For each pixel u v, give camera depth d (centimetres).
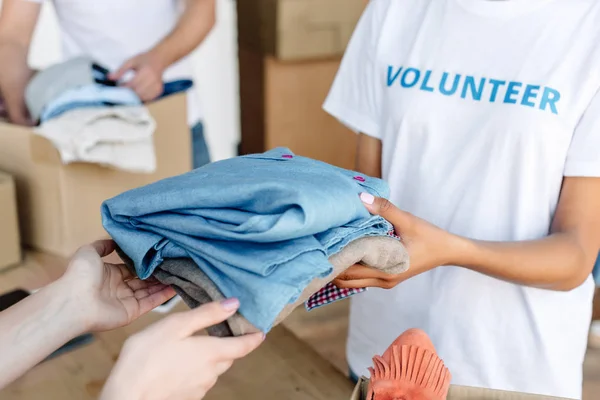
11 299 116
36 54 240
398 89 109
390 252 71
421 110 106
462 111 103
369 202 72
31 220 139
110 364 100
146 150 137
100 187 139
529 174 97
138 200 69
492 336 105
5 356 69
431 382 66
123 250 72
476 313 105
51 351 71
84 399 92
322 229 63
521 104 96
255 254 62
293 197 60
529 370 105
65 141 126
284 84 262
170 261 69
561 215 96
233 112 298
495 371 106
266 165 75
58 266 134
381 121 115
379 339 118
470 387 69
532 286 94
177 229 67
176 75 188
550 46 96
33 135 131
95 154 128
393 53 112
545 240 93
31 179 135
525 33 98
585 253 93
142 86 162
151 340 61
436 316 109
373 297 117
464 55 103
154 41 184
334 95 122
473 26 102
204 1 180
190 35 176
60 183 132
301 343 106
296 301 64
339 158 287
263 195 63
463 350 107
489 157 100
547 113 94
